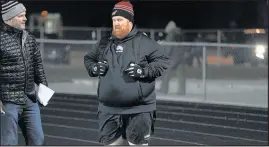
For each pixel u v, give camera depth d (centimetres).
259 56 3259
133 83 1365
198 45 3225
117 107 1390
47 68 4322
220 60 4247
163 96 3325
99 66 1380
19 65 1477
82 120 2612
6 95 1474
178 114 2773
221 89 3622
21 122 1530
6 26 1479
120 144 1462
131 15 1396
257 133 2308
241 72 4247
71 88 3700
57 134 2277
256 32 4453
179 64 3366
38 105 1550
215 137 2227
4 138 1473
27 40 1498
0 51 1462
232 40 4806
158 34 4978
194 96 3331
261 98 3253
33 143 1527
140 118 1388
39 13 7700
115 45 1402
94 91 3597
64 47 4184
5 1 1501
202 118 2664
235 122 2566
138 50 1389
